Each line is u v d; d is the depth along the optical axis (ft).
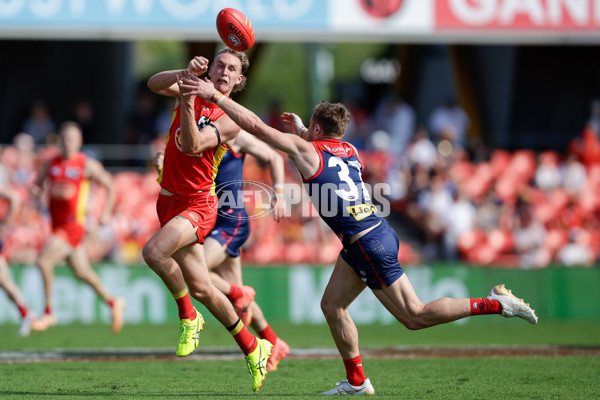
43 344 101.65
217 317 61.72
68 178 108.06
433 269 141.69
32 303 131.23
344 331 61.52
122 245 149.48
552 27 153.89
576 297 146.30
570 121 193.98
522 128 193.36
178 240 59.21
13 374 73.92
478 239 158.20
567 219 168.66
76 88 205.16
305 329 125.70
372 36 152.25
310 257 152.87
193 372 76.38
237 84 63.93
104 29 147.13
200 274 60.90
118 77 212.43
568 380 70.59
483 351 95.71
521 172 178.40
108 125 209.67
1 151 154.81
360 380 62.08
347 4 150.82
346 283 61.21
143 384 68.13
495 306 58.23
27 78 199.00
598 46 190.90
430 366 80.59
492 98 200.54
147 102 188.44
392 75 290.56
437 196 160.86
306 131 64.18
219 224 81.56
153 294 134.82
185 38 150.92
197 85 56.85
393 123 193.98
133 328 124.06
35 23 146.00
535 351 95.71
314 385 68.28
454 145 181.57
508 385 67.46
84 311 132.98
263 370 62.23
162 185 62.59
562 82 192.54
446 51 208.64
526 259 157.07
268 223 153.28
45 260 107.55
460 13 152.97
